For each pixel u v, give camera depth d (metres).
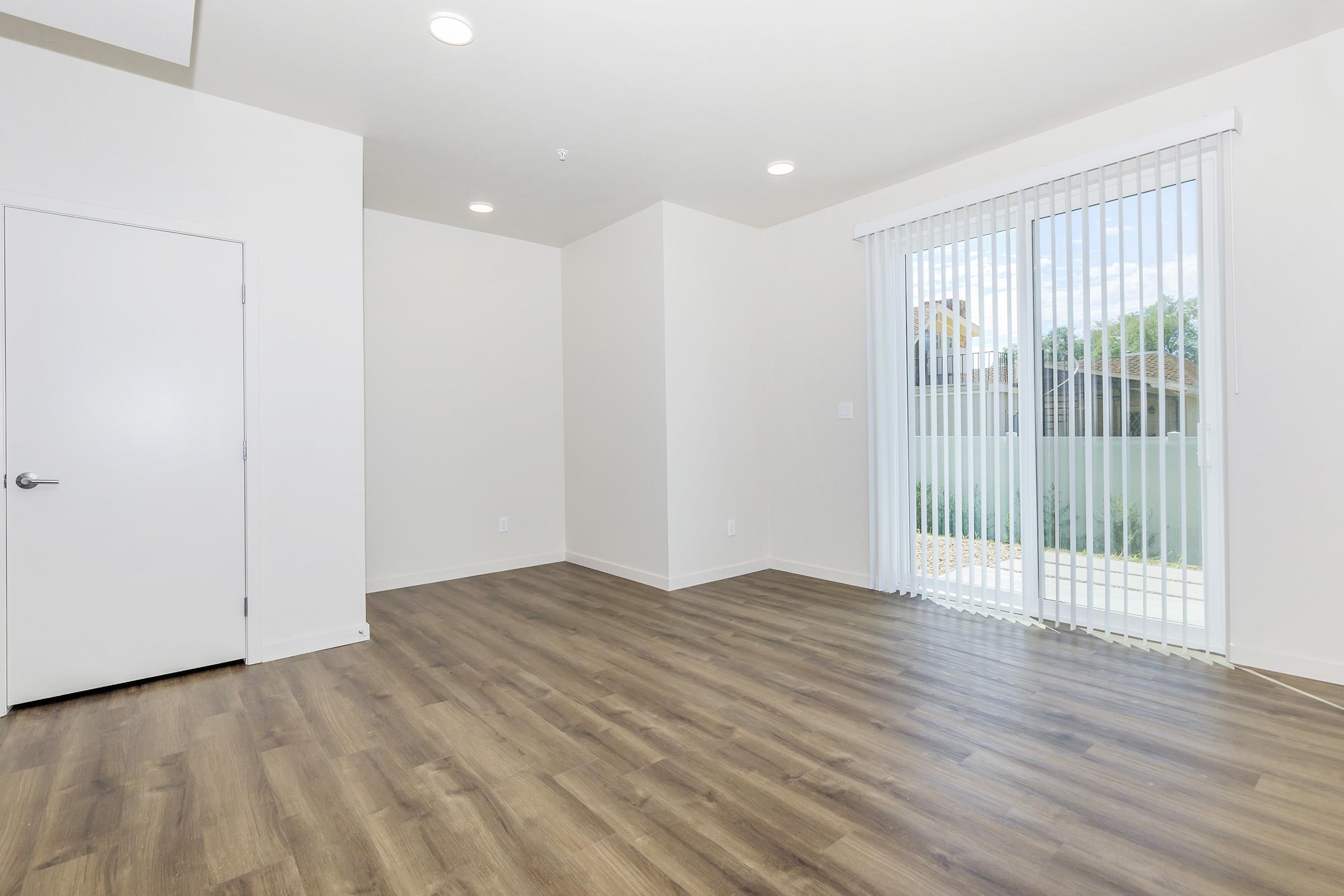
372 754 2.19
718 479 4.72
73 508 2.68
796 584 4.53
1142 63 2.78
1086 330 3.22
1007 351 3.56
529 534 5.30
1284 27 2.54
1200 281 2.88
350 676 2.90
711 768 2.07
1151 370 3.04
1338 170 2.58
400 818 1.81
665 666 2.99
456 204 4.43
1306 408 2.66
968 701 2.54
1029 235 3.45
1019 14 2.46
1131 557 3.14
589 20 2.47
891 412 4.16
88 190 2.69
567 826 1.77
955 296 3.78
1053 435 3.39
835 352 4.54
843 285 4.47
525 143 3.51
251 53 2.66
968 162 3.76
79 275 2.68
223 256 3.00
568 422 5.39
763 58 2.74
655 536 4.55
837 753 2.15
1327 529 2.63
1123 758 2.08
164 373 2.87
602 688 2.74
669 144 3.54
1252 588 2.80
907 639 3.30
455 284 4.91
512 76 2.86
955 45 2.65
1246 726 2.28
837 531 4.57
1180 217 2.92
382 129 3.34
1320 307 2.63
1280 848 1.62
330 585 3.30
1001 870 1.56
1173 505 3.00
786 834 1.72
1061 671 2.81
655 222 4.46
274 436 3.14
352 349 3.37
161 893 1.53
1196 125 2.83
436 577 4.79
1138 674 2.76
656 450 4.52
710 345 4.68
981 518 3.70
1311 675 2.66
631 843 1.69
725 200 4.39
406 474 4.68
